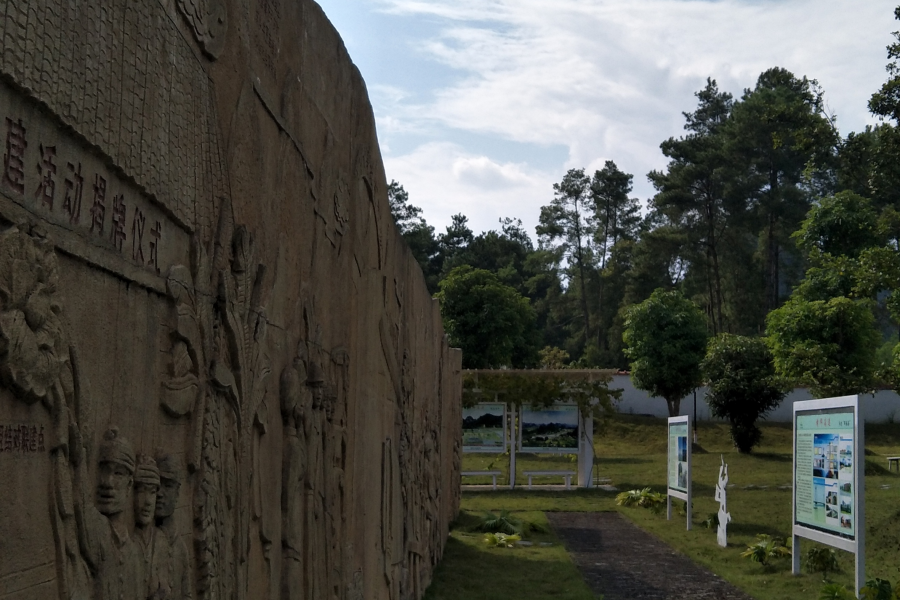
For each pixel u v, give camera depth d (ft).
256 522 13.17
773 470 89.15
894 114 40.22
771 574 40.70
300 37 15.80
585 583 39.81
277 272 14.20
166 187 9.48
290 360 15.20
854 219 84.79
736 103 162.91
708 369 104.22
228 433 11.65
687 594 37.22
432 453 42.39
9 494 6.47
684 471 59.11
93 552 7.69
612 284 193.88
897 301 42.19
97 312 7.96
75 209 7.48
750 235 173.06
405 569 31.55
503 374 87.15
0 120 6.33
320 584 17.20
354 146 21.68
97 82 7.77
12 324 6.36
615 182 206.69
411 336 34.50
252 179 12.83
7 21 6.31
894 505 58.23
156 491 9.00
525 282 217.97
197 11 10.43
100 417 8.03
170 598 9.50
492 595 37.01
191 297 10.27
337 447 19.29
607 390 87.10
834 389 68.80
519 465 110.42
